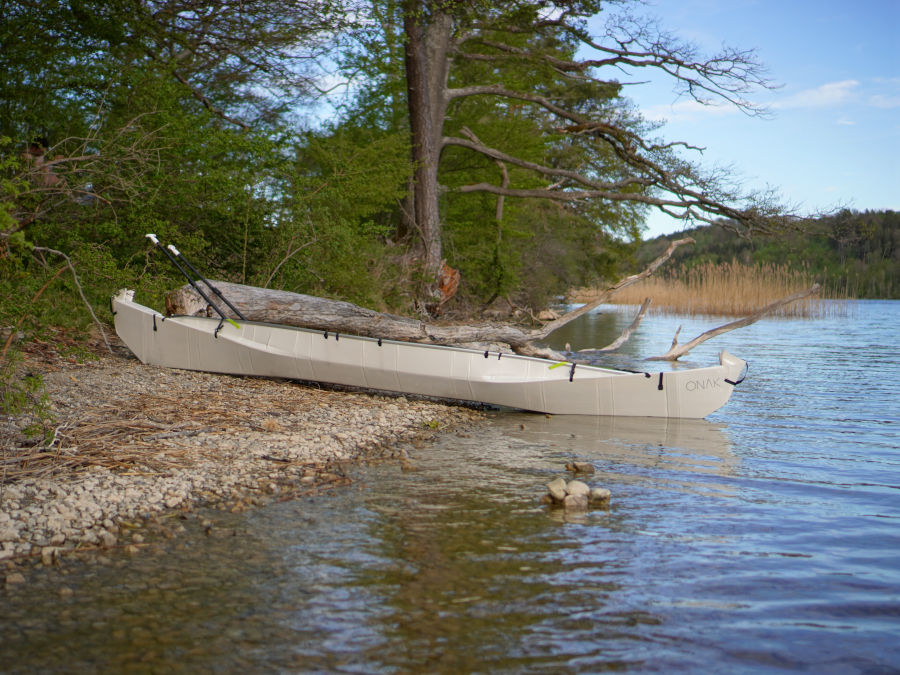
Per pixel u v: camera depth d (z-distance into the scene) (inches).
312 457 237.6
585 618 132.5
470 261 947.3
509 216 1083.3
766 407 377.7
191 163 487.2
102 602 135.0
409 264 791.1
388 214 950.4
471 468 238.1
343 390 360.8
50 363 324.5
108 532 167.8
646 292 1411.2
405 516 186.7
